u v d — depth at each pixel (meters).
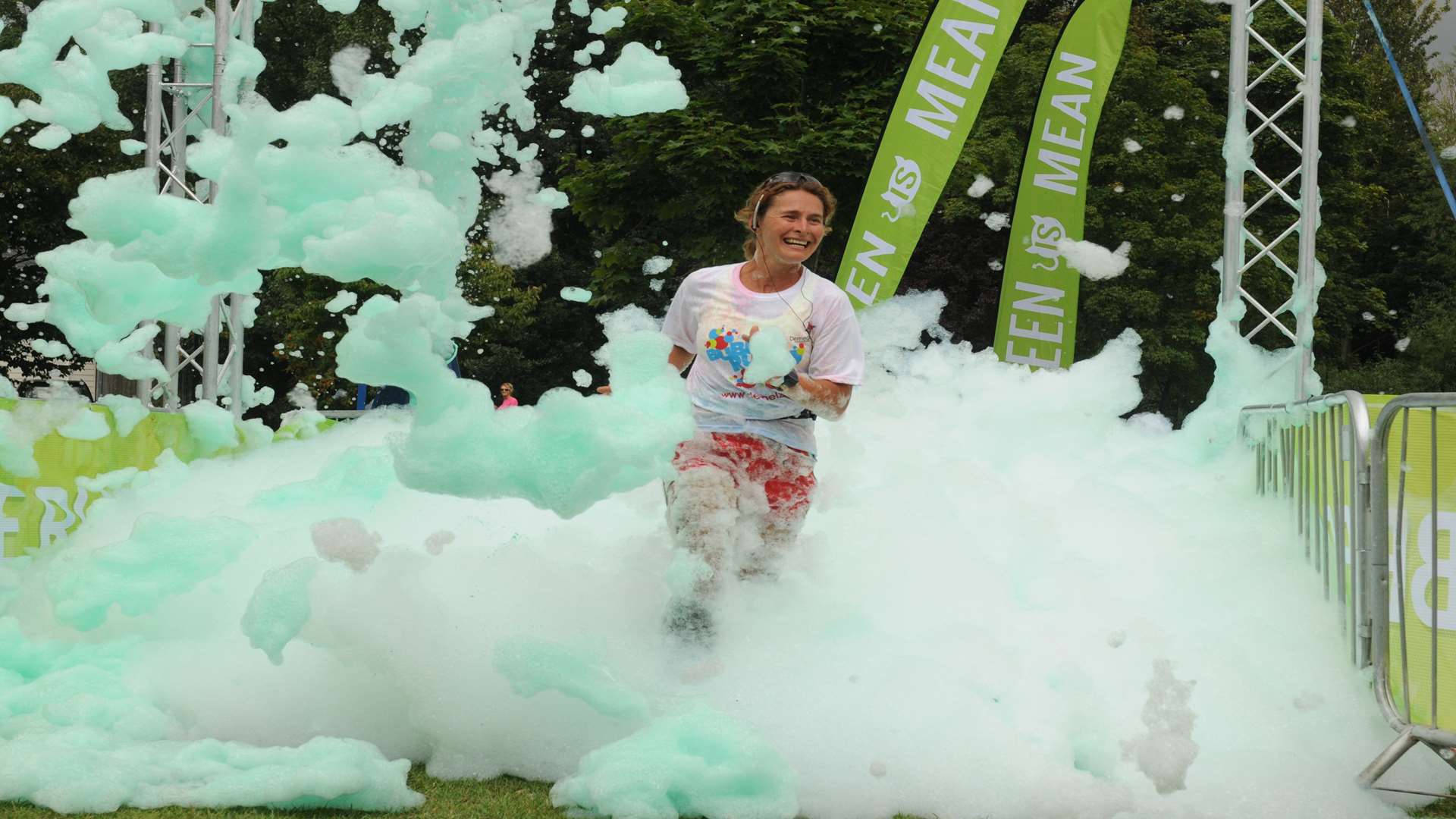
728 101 20.59
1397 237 27.45
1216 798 2.87
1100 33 8.64
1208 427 6.93
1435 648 3.37
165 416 6.41
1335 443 4.09
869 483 4.37
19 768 2.77
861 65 20.81
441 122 3.21
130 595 3.60
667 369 2.99
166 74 10.27
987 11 8.12
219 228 2.59
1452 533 3.51
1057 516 4.61
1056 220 8.80
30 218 22.89
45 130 3.59
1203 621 3.95
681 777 2.79
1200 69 24.06
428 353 2.69
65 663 3.57
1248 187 23.34
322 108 2.65
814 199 3.78
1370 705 3.52
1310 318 7.77
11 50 3.42
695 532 3.49
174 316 3.14
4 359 22.81
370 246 2.55
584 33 23.03
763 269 3.83
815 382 3.64
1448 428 3.56
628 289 21.12
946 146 8.20
